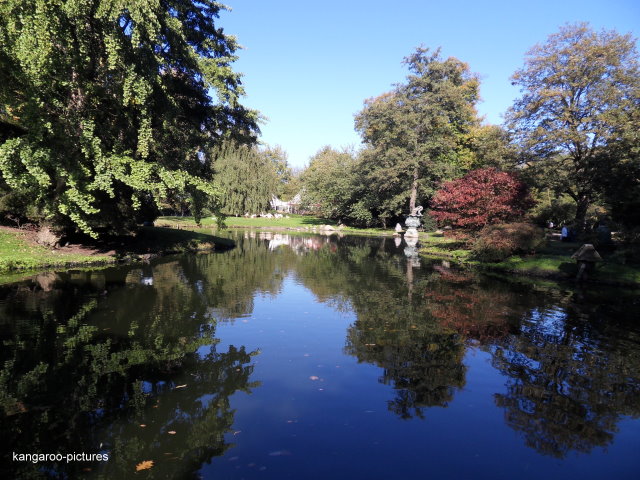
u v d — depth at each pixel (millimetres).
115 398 4309
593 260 12234
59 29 9453
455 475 3137
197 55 13820
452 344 6340
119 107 11953
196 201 15375
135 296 9117
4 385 4551
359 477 3084
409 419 4004
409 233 32531
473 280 12625
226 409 4129
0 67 9969
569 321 7801
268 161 51812
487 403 4375
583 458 3418
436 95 34969
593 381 5008
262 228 42219
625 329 7309
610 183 17016
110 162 11492
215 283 11180
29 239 13883
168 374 4961
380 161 38938
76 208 11484
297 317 7797
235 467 3180
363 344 6258
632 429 3908
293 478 3057
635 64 20969
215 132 18016
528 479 3113
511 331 7090
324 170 54844
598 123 20922
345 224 50938
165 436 3615
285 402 4312
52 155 10359
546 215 30344
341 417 4016
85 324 6875
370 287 11141
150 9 9852
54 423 3803
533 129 23703
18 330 6457
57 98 10867
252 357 5609
